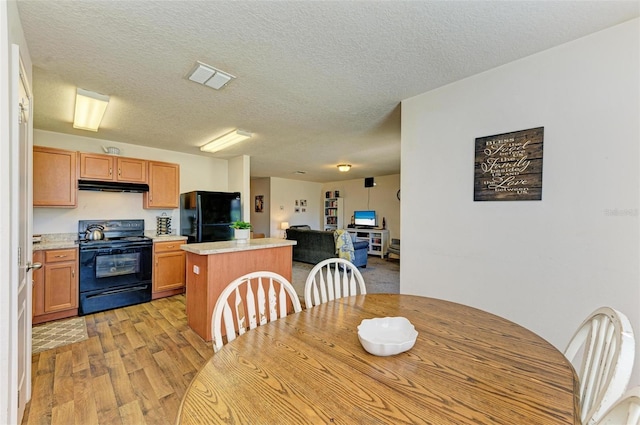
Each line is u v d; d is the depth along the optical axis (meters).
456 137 2.23
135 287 3.58
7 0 1.17
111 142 3.98
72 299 3.14
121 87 2.31
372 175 7.87
